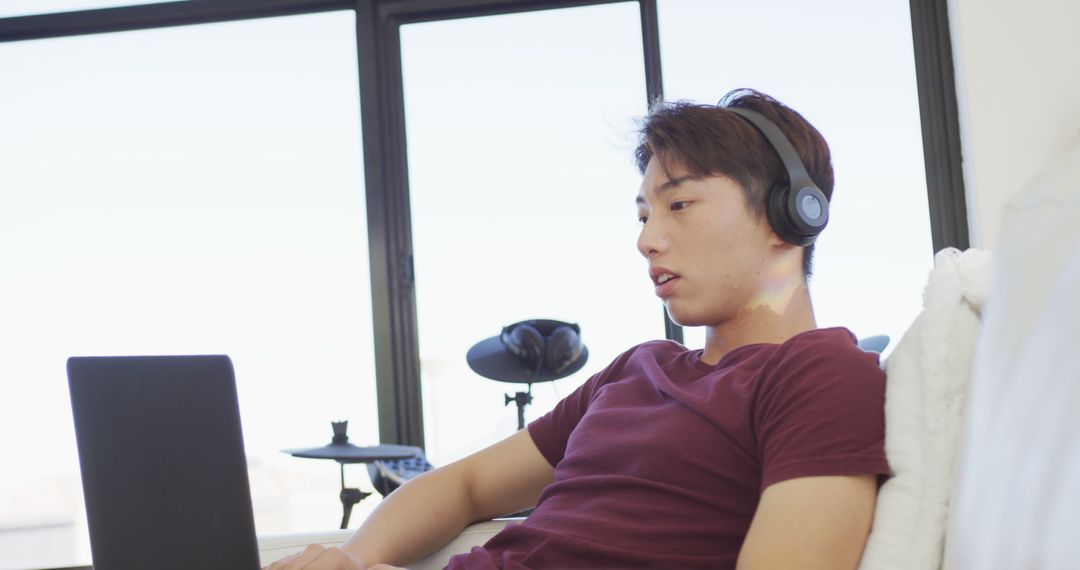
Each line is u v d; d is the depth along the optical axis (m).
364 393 3.89
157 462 1.08
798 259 1.16
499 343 3.46
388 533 1.22
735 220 1.13
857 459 0.90
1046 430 0.46
